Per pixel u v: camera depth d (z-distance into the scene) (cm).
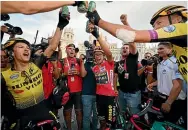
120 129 230
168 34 119
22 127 180
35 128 172
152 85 309
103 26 123
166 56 218
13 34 212
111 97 315
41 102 192
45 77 207
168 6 139
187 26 121
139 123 204
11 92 186
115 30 120
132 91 351
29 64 194
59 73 332
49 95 207
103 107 317
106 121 312
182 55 136
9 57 188
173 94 187
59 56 379
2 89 181
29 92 185
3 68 193
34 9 109
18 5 107
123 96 366
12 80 184
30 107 186
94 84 358
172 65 204
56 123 182
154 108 204
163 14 137
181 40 121
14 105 187
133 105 350
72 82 364
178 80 192
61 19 203
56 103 206
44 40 270
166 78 211
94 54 335
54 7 114
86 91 357
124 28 120
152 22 148
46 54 205
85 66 367
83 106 357
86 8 124
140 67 368
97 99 326
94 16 124
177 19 137
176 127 182
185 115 185
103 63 326
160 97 219
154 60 351
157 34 118
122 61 367
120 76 362
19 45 186
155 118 198
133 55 348
